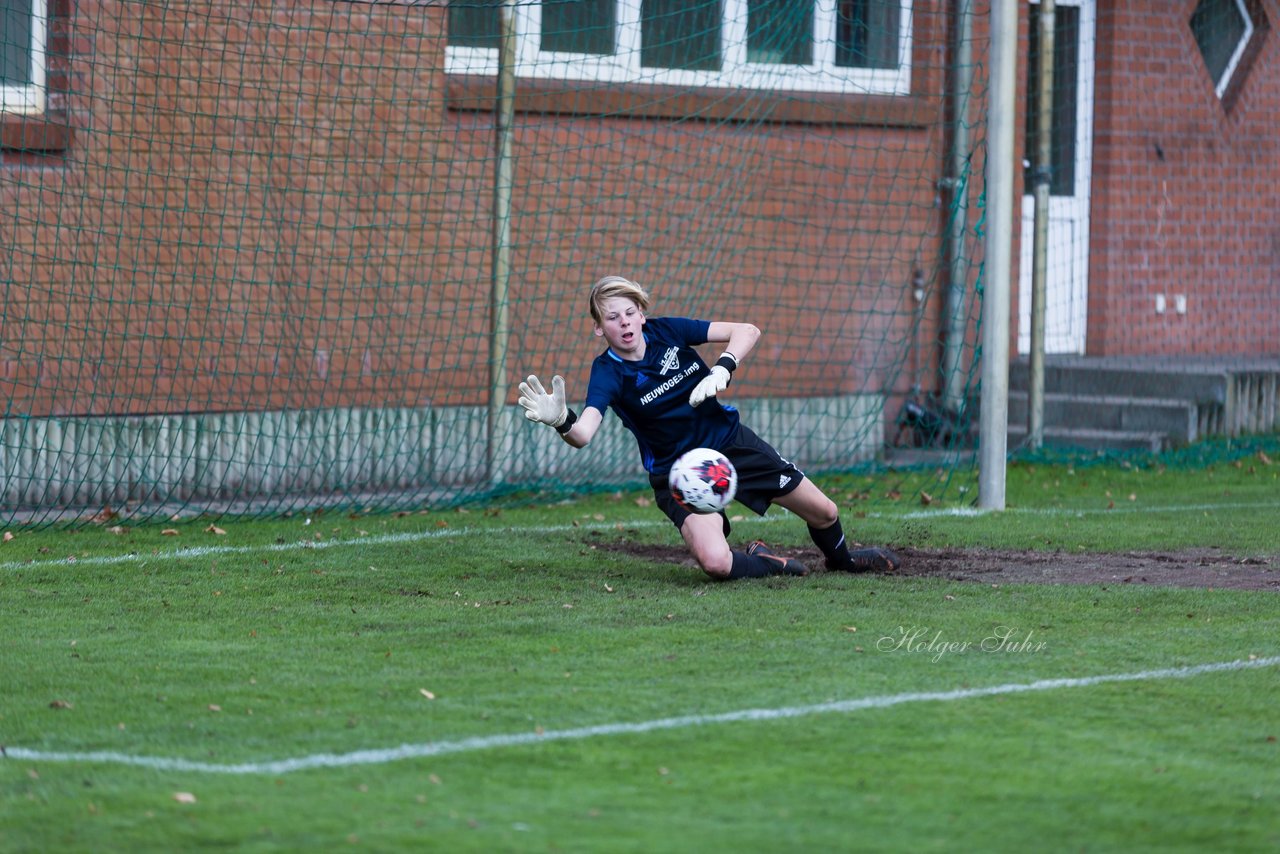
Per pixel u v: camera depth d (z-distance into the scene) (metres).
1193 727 17.50
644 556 30.64
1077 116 54.69
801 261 47.12
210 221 39.66
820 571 28.45
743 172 46.19
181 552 30.80
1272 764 16.09
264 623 23.78
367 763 16.19
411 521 35.78
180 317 39.41
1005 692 19.05
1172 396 49.31
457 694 19.08
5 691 19.41
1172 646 21.80
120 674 20.31
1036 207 47.84
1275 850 13.67
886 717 17.86
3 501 37.38
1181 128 55.81
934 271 48.88
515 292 43.16
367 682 19.75
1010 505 38.59
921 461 46.34
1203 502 39.16
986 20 49.16
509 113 40.59
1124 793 15.14
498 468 41.59
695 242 45.56
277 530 34.09
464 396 42.56
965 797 15.03
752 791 15.21
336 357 41.12
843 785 15.40
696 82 45.34
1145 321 55.84
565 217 43.81
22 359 37.62
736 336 26.92
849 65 47.69
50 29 37.56
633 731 17.31
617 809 14.68
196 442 39.62
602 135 44.16
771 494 27.19
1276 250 58.06
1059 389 51.19
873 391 48.28
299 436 40.53
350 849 13.62
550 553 30.77
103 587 27.00
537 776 15.72
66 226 38.00
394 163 41.66
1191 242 56.47
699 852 13.53
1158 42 55.09
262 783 15.52
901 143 48.38
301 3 40.47
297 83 40.47
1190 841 13.87
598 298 26.34
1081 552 30.89
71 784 15.51
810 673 20.05
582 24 43.91
